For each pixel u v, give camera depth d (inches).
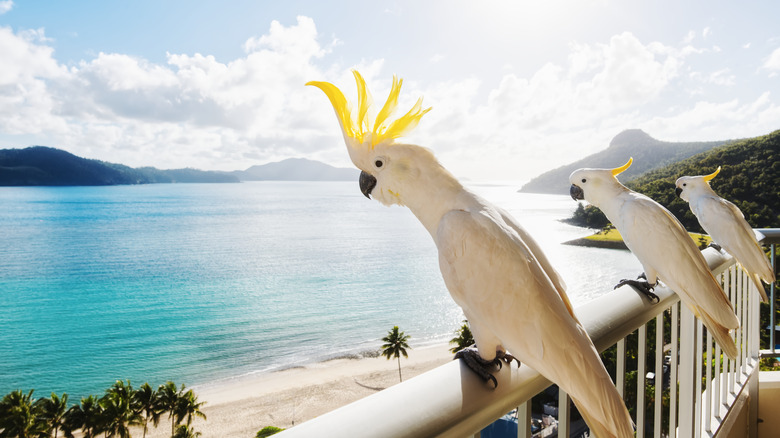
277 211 6171.3
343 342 1929.1
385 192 51.7
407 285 2731.3
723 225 116.7
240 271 3036.4
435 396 26.9
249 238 4124.0
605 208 100.8
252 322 2170.3
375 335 2003.0
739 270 100.7
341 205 7091.5
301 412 1373.0
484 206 46.5
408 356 1771.7
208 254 3464.6
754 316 107.5
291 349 1868.8
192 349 1884.8
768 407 102.5
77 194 6461.6
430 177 49.4
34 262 3120.1
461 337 1159.0
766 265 111.0
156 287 2679.6
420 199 50.0
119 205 6082.7
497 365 34.3
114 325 2135.8
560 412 42.8
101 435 1211.9
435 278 2878.9
